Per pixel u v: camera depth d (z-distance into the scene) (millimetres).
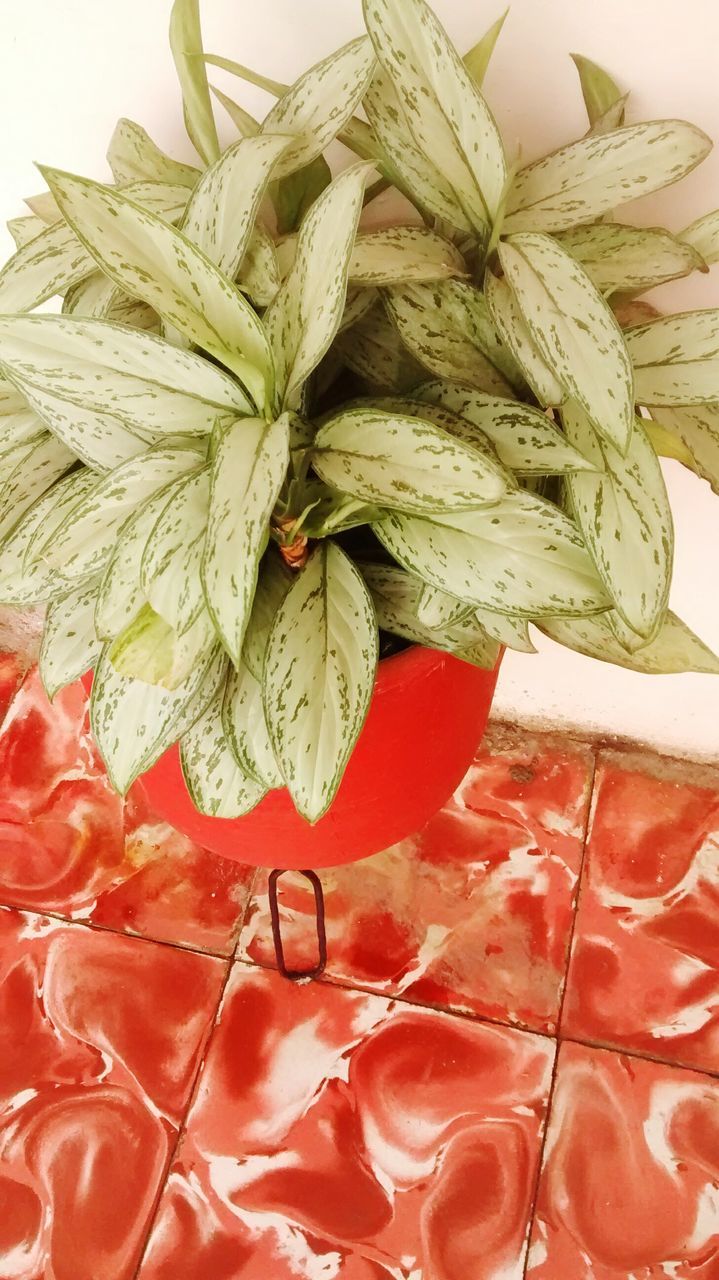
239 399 354
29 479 438
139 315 414
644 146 394
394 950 692
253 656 407
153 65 458
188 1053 668
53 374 336
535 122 455
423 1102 649
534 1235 615
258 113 473
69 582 418
